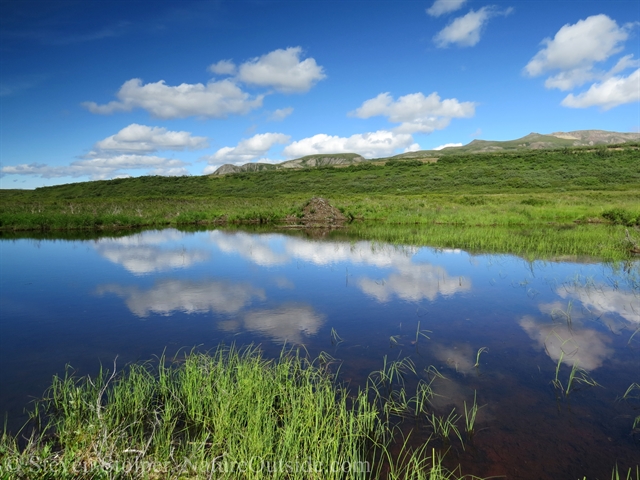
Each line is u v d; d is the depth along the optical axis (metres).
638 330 6.59
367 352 5.86
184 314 7.50
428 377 5.14
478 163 68.81
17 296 8.70
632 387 4.85
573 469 3.52
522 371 5.29
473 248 14.42
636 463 3.58
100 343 6.17
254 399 4.22
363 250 14.41
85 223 23.52
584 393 4.75
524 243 15.02
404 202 33.22
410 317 7.31
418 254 13.45
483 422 4.21
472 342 6.21
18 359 5.63
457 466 3.56
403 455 3.71
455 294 8.72
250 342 6.20
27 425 4.07
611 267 11.22
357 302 8.20
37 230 22.53
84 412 4.22
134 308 7.86
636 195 37.09
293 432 3.64
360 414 4.07
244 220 26.97
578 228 19.39
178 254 13.86
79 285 9.62
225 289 9.22
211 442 3.79
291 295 8.72
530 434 4.01
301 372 5.07
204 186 66.75
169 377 4.84
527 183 53.19
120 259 12.95
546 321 7.05
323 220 25.66
